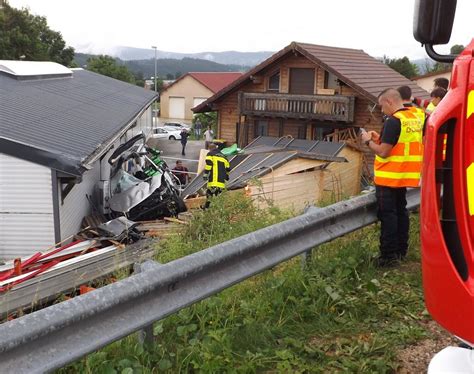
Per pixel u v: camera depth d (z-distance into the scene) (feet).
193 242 21.12
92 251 32.30
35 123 43.50
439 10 7.30
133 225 34.71
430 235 7.33
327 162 50.44
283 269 15.99
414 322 12.88
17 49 182.09
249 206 25.44
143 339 11.30
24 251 37.88
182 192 50.55
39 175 36.86
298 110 102.12
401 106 16.53
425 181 7.45
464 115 7.00
